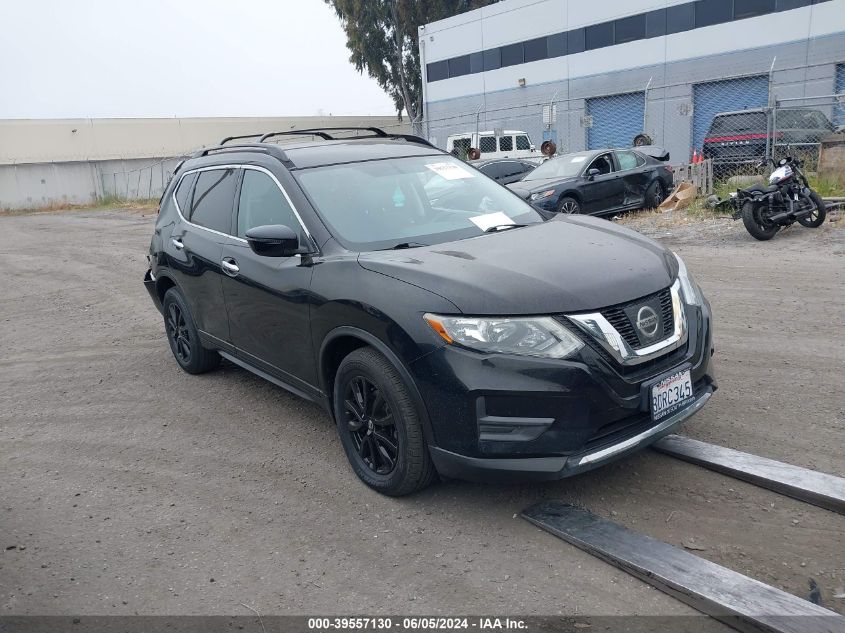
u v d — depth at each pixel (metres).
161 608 2.98
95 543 3.51
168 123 46.19
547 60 31.47
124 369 6.37
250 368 4.91
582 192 12.53
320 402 4.16
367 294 3.53
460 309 3.22
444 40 36.00
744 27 25.05
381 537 3.40
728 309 6.66
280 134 5.23
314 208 4.18
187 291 5.43
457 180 4.75
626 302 3.29
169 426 4.95
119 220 25.11
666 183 14.13
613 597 2.86
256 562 3.27
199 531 3.57
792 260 8.41
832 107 17.16
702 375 3.62
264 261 4.34
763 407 4.46
